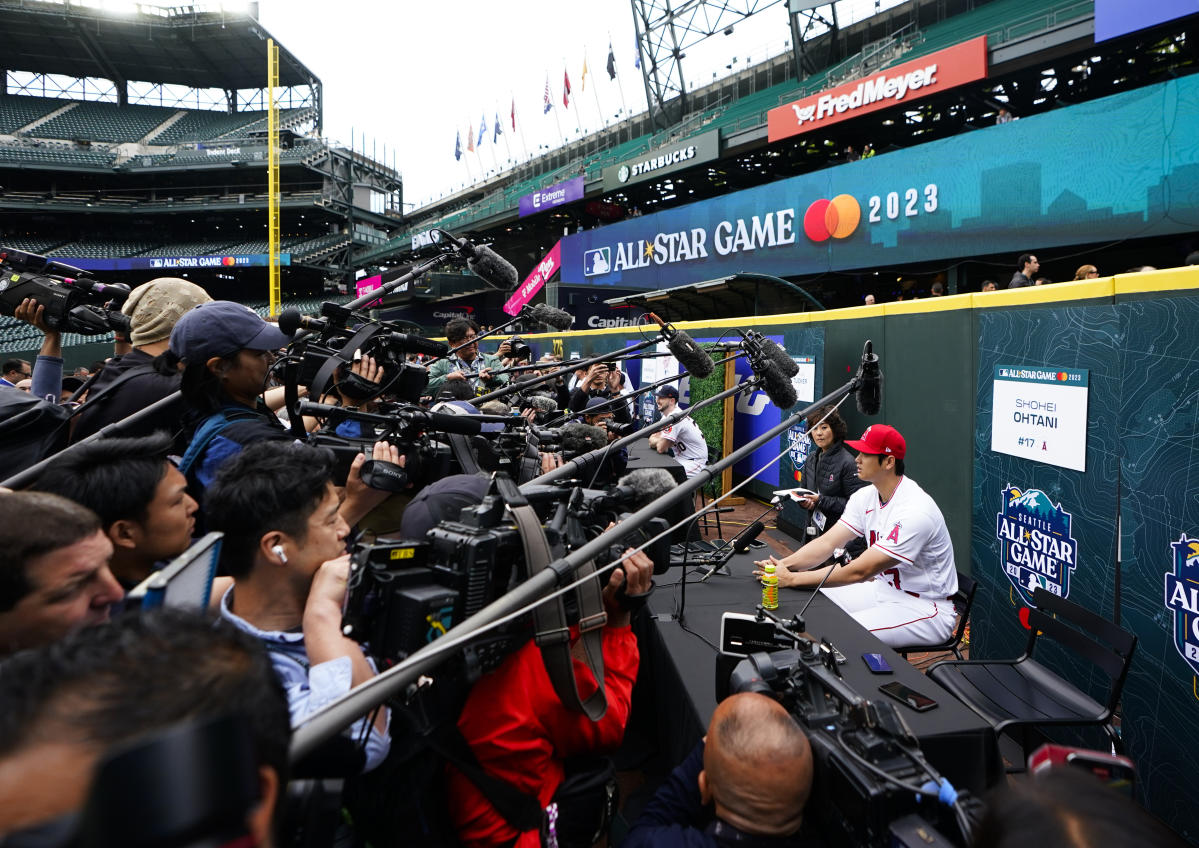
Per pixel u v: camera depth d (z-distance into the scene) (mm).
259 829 481
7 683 459
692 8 24766
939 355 4609
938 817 1042
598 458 1824
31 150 36500
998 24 16281
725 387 8188
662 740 2258
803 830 1215
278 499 1121
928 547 2885
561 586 1257
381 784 1229
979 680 2641
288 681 1076
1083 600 2955
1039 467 3268
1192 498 2330
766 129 17156
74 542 938
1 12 35125
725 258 16281
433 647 877
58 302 2443
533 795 1265
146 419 1993
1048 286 3217
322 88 44219
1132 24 10203
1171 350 2430
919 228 12070
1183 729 2359
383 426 1676
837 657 2066
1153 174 8930
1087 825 638
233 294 42000
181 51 39844
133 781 300
